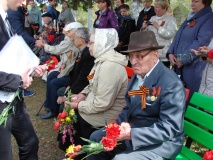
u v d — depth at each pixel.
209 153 1.49
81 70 3.25
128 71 3.09
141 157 1.85
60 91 3.79
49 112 4.11
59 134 2.97
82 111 2.63
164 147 1.87
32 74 1.99
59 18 8.02
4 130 1.99
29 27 7.75
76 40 3.38
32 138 2.36
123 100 2.60
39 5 11.58
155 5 3.96
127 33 5.24
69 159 1.82
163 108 1.85
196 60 3.07
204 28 3.03
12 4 1.96
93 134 2.32
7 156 2.05
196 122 2.08
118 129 1.70
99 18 5.46
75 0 11.36
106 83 2.47
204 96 2.09
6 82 1.80
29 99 5.01
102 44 2.57
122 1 6.29
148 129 1.82
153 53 1.95
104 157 2.24
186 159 2.05
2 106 1.93
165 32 3.83
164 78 1.88
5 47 1.88
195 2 3.10
